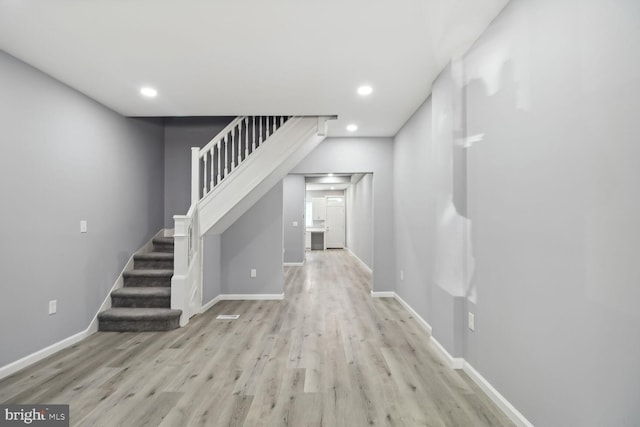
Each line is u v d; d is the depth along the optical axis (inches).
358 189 386.9
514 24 79.5
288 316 170.7
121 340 135.9
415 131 165.6
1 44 100.7
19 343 109.5
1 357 103.5
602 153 55.1
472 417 81.8
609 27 53.7
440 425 78.6
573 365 61.6
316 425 78.6
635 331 49.5
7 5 82.0
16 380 101.2
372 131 203.9
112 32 94.7
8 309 105.9
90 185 143.3
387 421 80.2
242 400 89.7
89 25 91.1
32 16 86.7
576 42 60.5
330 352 123.3
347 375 104.3
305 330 148.6
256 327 152.8
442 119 117.5
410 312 176.6
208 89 135.3
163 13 85.9
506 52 83.0
